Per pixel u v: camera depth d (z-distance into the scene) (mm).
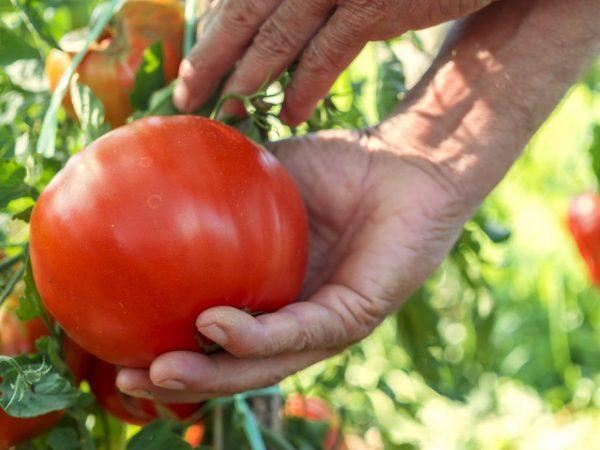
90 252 403
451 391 709
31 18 530
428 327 705
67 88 540
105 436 568
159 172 409
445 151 524
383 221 510
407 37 656
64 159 563
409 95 554
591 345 1530
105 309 410
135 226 401
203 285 406
